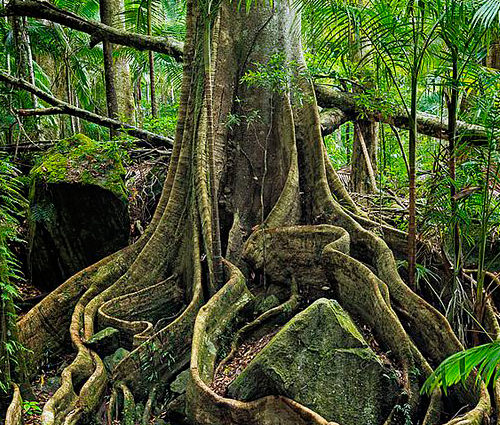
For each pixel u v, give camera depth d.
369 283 5.47
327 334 4.80
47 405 4.81
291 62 7.47
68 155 8.40
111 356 6.05
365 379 4.65
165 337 5.88
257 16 7.80
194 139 7.45
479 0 4.77
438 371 2.89
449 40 5.19
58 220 7.96
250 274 6.88
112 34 10.21
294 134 7.45
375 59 6.33
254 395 4.79
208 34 6.56
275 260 6.48
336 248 6.00
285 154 7.46
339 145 16.45
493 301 6.28
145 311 6.75
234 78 7.75
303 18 7.49
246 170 7.59
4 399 5.04
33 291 8.36
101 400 5.48
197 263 6.57
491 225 5.68
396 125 8.88
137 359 5.71
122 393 5.52
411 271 5.89
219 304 5.85
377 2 5.71
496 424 4.16
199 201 6.95
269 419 4.63
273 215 6.91
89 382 5.39
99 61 16.97
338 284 5.96
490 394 4.52
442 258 6.00
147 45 10.20
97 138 15.95
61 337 6.79
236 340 5.77
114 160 8.38
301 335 4.82
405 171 10.38
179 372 5.87
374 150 10.10
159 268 7.16
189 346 6.05
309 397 4.62
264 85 7.39
